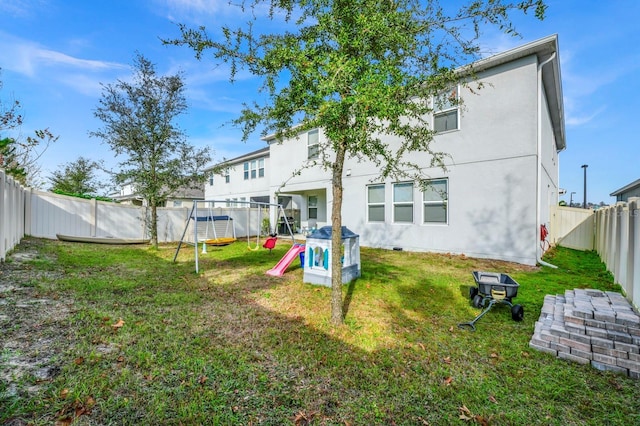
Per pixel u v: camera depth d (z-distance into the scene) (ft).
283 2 11.50
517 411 7.46
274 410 7.16
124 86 31.42
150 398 7.25
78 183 63.67
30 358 8.59
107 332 10.67
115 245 36.17
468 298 16.51
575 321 10.65
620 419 7.23
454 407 7.55
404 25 11.04
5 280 15.65
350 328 12.21
